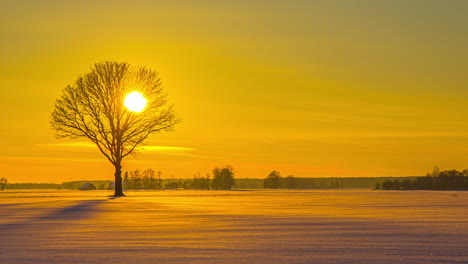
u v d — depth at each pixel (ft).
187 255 54.29
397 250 56.49
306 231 74.13
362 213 108.68
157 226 82.69
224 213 109.91
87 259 51.90
